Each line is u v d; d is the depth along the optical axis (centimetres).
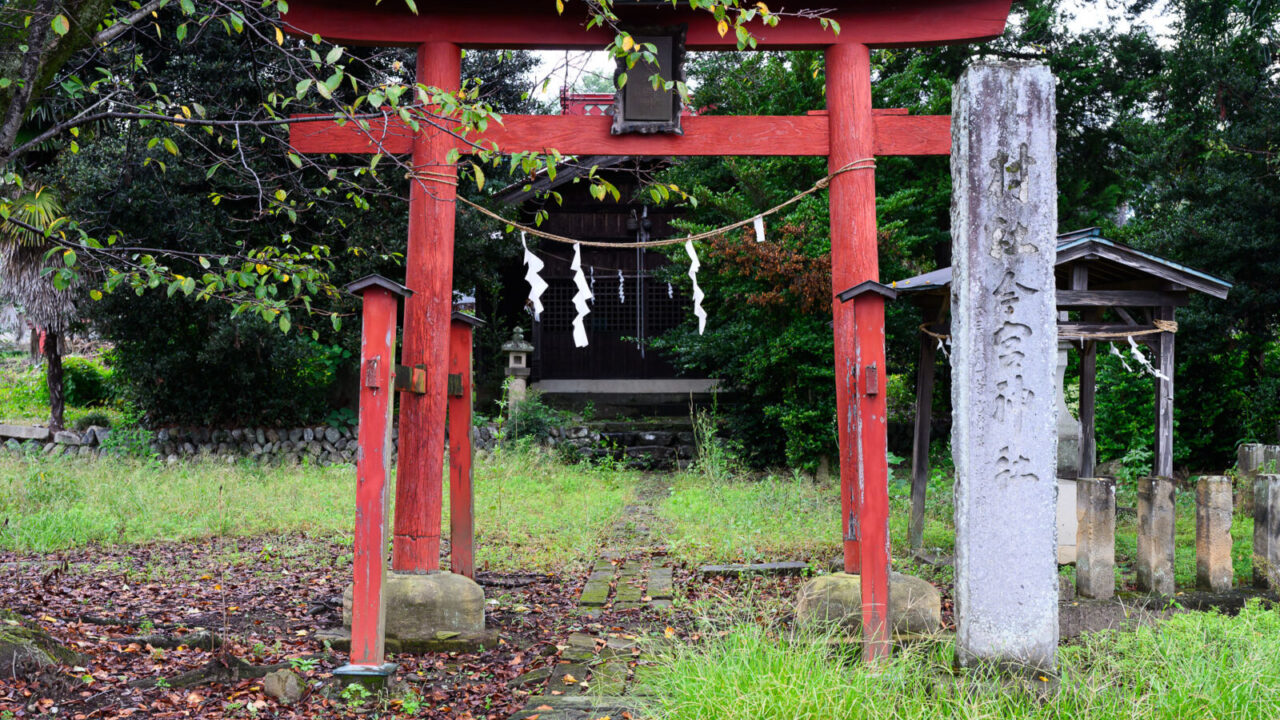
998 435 413
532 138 577
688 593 662
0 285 1283
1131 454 1060
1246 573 632
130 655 488
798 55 1305
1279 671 376
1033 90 416
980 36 575
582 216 1705
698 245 1298
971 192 413
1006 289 413
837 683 356
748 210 1295
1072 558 689
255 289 494
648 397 1697
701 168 1416
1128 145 1375
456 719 411
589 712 406
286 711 415
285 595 650
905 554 739
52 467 1086
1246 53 1275
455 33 563
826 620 505
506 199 1444
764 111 1348
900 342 1403
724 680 361
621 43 438
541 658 503
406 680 467
